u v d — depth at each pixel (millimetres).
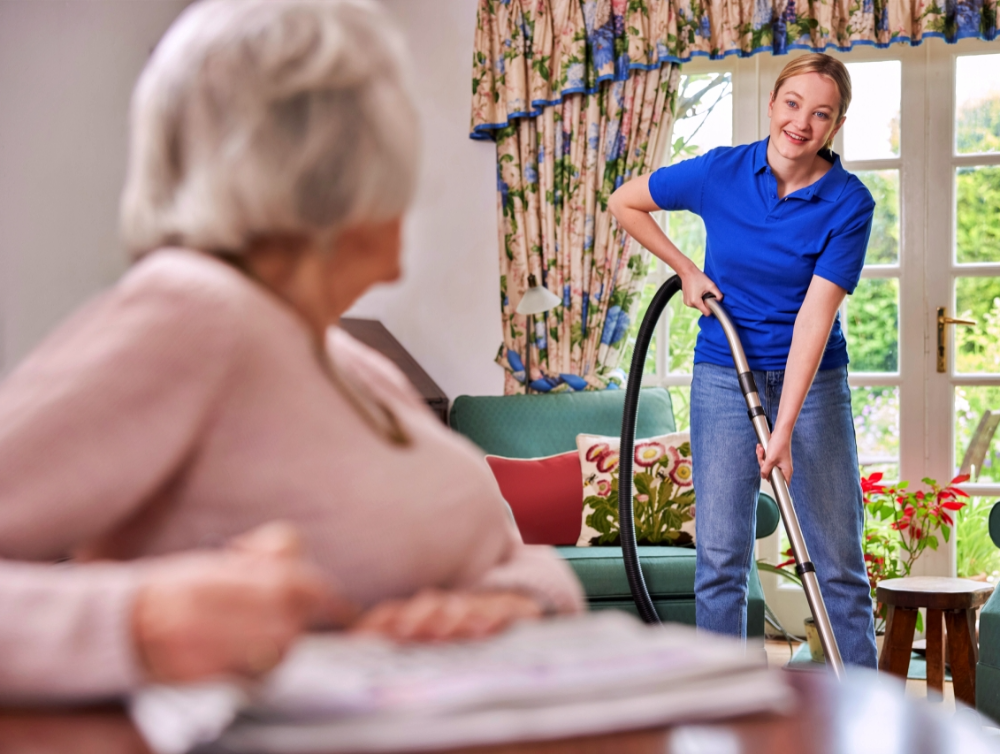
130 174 703
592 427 3660
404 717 476
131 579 522
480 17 4062
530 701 499
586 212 3953
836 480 2465
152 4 3738
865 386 3982
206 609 497
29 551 577
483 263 4195
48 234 3197
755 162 2469
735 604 2531
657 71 3895
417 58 4242
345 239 725
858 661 2461
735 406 2502
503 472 3359
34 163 3143
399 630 613
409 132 702
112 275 3488
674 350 4191
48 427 579
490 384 4191
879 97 3963
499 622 629
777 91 2406
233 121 655
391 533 693
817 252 2402
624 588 3010
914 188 3934
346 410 704
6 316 3025
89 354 603
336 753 451
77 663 499
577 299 3977
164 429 612
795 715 562
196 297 636
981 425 3902
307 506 667
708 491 2539
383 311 4293
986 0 3709
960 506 3564
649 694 523
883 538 3750
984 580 3904
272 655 503
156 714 496
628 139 3926
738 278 2504
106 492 592
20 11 3104
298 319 708
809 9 3766
